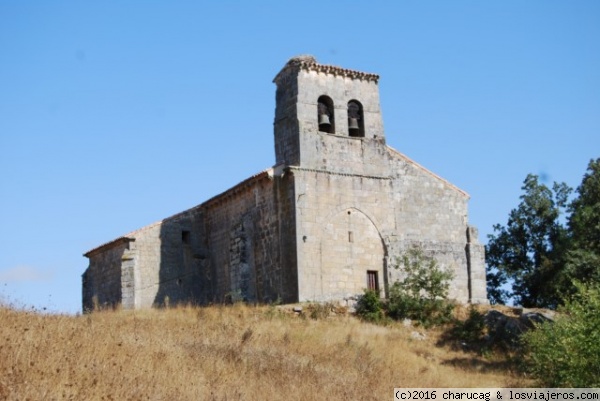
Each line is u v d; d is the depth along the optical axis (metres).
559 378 31.34
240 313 40.69
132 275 49.56
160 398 22.42
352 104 48.81
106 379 23.09
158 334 31.70
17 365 22.66
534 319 40.91
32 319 29.03
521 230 59.91
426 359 38.19
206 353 29.34
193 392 23.48
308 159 45.88
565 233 56.84
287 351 32.81
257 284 47.34
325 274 44.84
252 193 48.72
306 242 44.62
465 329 43.19
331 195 46.12
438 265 48.84
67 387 21.59
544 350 32.59
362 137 48.22
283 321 39.56
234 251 48.09
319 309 42.75
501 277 60.03
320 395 26.25
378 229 47.38
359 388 28.28
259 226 47.62
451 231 50.16
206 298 52.53
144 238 51.03
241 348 31.19
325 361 32.28
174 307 45.34
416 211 49.12
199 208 53.91
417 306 44.78
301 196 45.09
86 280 55.97
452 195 50.84
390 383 30.16
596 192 54.81
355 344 36.25
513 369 37.28
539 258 58.78
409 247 48.22
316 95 47.22
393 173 48.84
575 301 33.81
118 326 32.41
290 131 46.59
